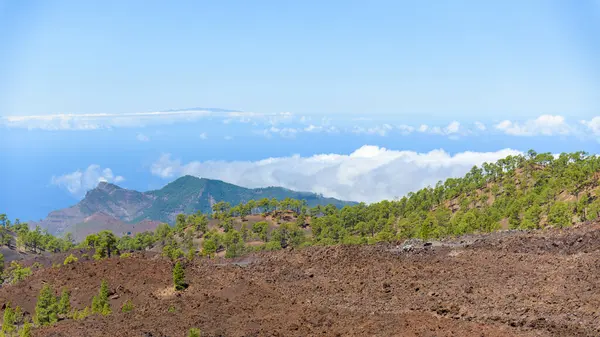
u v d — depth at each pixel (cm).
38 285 8106
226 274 7938
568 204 13250
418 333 4488
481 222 13512
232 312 5850
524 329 4497
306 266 8606
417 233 14325
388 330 4694
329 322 5150
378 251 9206
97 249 12188
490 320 4875
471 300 5688
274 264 8969
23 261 15850
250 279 7688
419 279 6944
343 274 7775
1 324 7038
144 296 7069
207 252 13588
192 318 5612
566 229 9319
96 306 6681
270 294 6712
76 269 8619
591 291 5453
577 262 6575
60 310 6756
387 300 6166
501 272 6700
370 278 7319
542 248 7856
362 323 5016
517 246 8206
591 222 9450
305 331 4944
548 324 4538
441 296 6016
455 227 13812
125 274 8125
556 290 5675
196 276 7875
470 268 7125
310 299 6481
